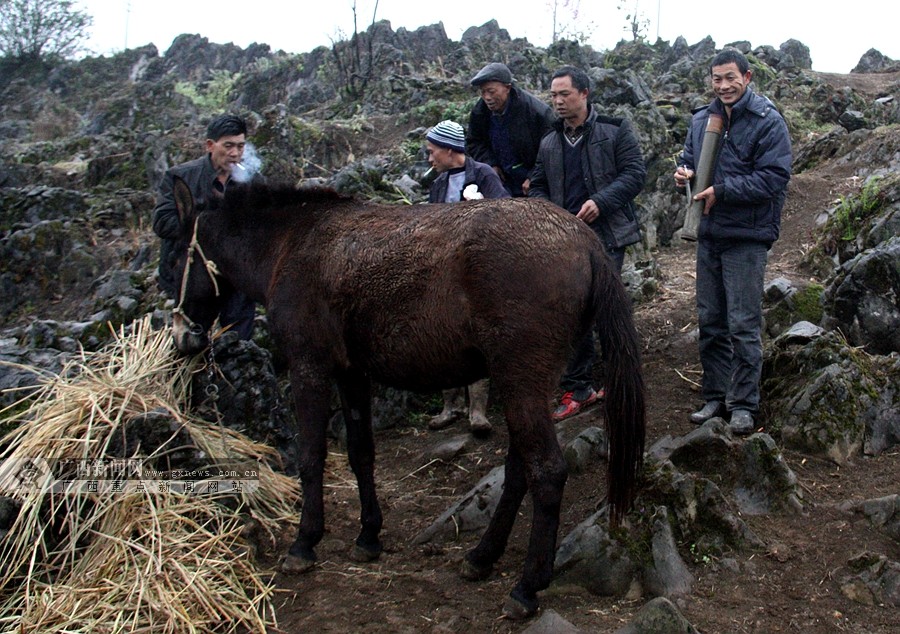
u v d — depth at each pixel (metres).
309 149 10.58
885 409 4.37
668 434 4.55
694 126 4.65
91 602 3.47
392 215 3.74
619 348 3.34
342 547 4.11
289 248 3.96
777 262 7.06
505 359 3.33
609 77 9.90
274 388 4.87
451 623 3.38
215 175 5.03
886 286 5.07
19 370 5.05
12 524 3.80
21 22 27.52
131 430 4.02
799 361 4.67
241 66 26.31
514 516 3.66
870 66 19.77
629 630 3.08
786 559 3.51
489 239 3.36
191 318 4.53
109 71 27.55
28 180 12.15
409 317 3.51
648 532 3.56
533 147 5.42
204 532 3.80
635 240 4.87
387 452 5.30
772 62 15.90
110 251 9.26
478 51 17.28
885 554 3.47
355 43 15.66
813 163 9.70
